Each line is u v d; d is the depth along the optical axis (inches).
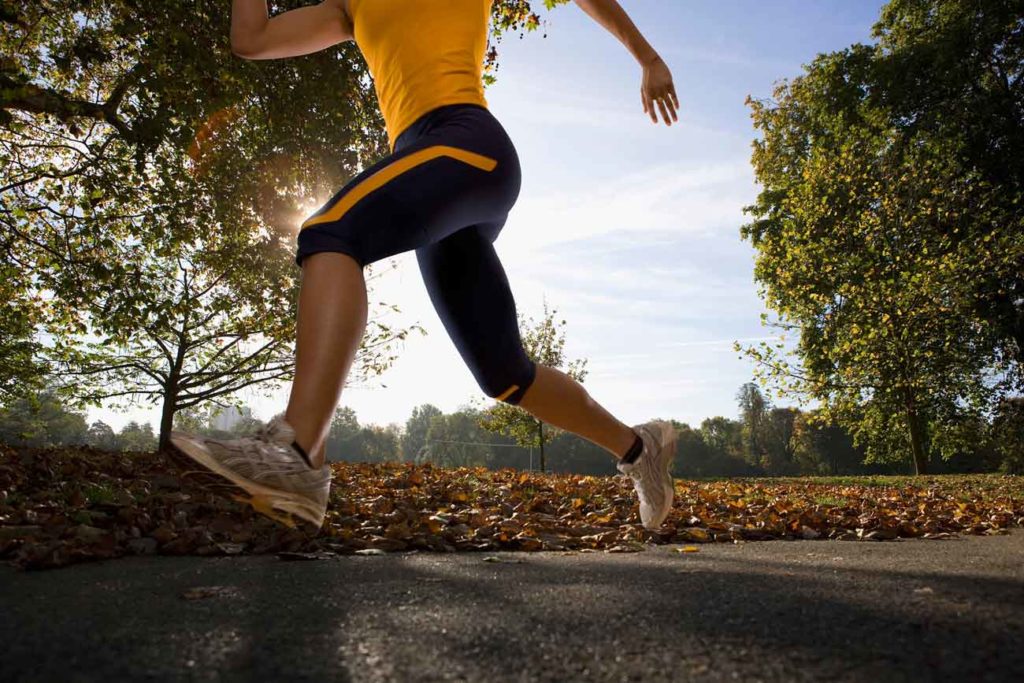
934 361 780.0
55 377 606.9
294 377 60.1
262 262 442.6
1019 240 785.6
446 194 66.9
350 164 364.8
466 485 264.8
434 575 75.7
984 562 84.0
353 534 127.8
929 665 37.2
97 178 326.6
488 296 82.4
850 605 52.4
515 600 57.6
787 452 4207.7
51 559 85.6
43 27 354.0
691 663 38.4
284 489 57.2
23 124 352.2
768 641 42.5
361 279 63.1
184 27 288.8
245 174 372.2
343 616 51.9
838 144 925.8
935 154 860.6
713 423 4874.5
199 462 55.0
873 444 976.3
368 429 5246.1
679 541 145.1
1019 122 864.9
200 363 629.9
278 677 36.9
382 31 76.7
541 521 168.6
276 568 84.9
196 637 45.5
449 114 72.5
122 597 61.4
